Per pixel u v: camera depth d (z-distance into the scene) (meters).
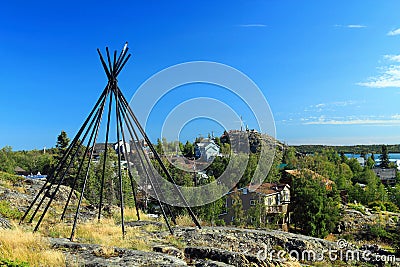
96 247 9.05
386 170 90.19
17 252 7.71
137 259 8.26
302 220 33.31
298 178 36.75
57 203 17.77
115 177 32.09
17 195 16.39
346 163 77.94
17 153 68.25
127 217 16.44
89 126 12.01
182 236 12.19
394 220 35.56
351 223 34.31
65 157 12.28
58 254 7.84
